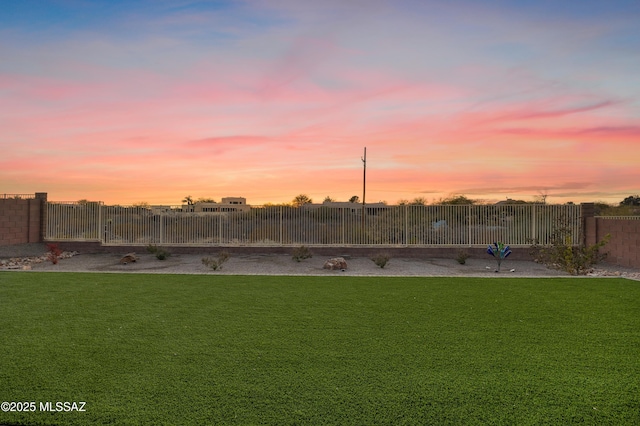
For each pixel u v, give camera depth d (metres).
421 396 4.01
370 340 5.72
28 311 7.43
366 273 13.50
